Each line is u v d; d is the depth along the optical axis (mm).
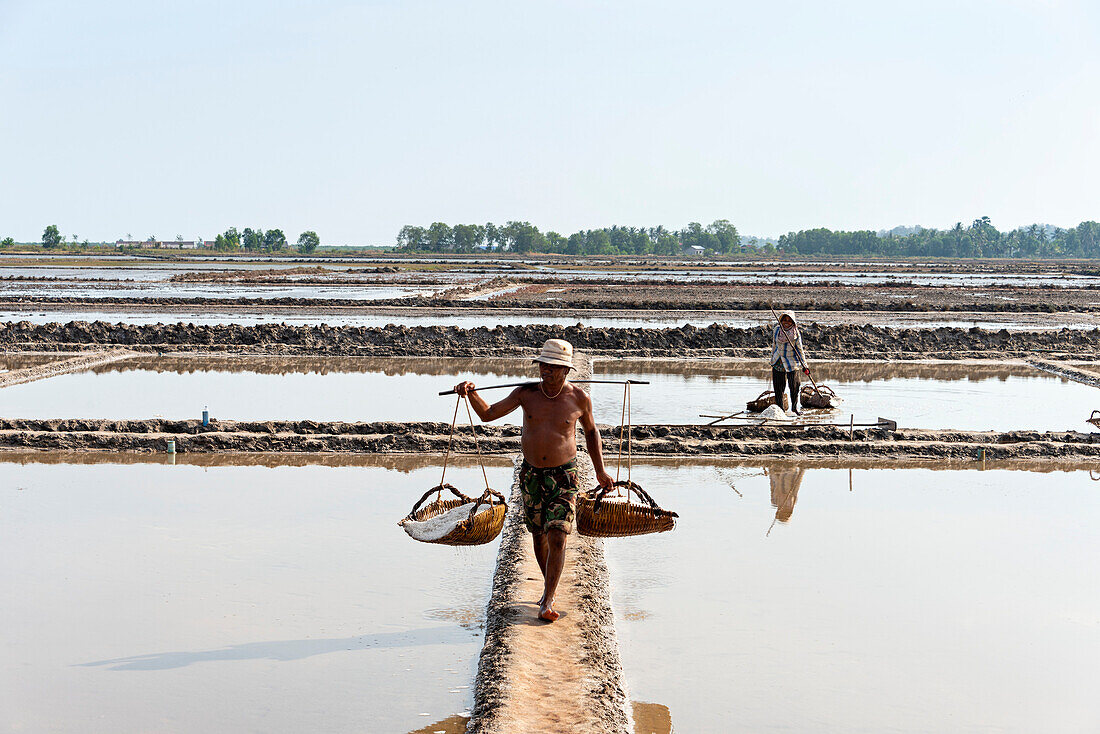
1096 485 12586
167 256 164625
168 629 7609
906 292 54719
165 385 20484
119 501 11352
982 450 13992
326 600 8250
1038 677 6930
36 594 8320
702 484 12430
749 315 38188
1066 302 47344
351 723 6172
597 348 26719
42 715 6227
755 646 7395
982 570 9164
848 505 11477
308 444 14211
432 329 27406
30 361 24109
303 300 41594
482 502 7867
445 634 7562
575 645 6895
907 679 6879
